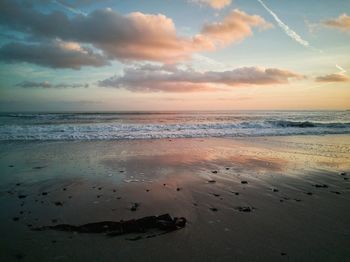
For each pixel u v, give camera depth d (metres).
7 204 5.39
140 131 19.73
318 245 3.81
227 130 21.16
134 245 3.73
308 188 6.77
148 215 4.90
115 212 5.03
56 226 4.31
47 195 6.00
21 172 8.02
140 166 9.02
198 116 49.94
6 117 34.56
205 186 6.85
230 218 4.79
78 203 5.50
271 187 6.84
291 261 3.38
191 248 3.68
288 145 14.12
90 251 3.56
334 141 15.80
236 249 3.67
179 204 5.52
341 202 5.74
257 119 39.69
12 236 3.97
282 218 4.82
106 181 7.20
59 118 34.88
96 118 36.50
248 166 9.18
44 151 11.64
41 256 3.43
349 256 3.50
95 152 11.53
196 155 11.09
